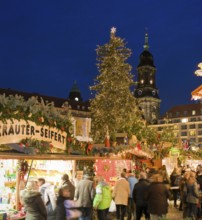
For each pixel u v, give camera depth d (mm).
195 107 111000
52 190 8352
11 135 10172
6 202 10117
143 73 117625
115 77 34562
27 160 10781
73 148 13047
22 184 10258
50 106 12031
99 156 14539
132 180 13359
